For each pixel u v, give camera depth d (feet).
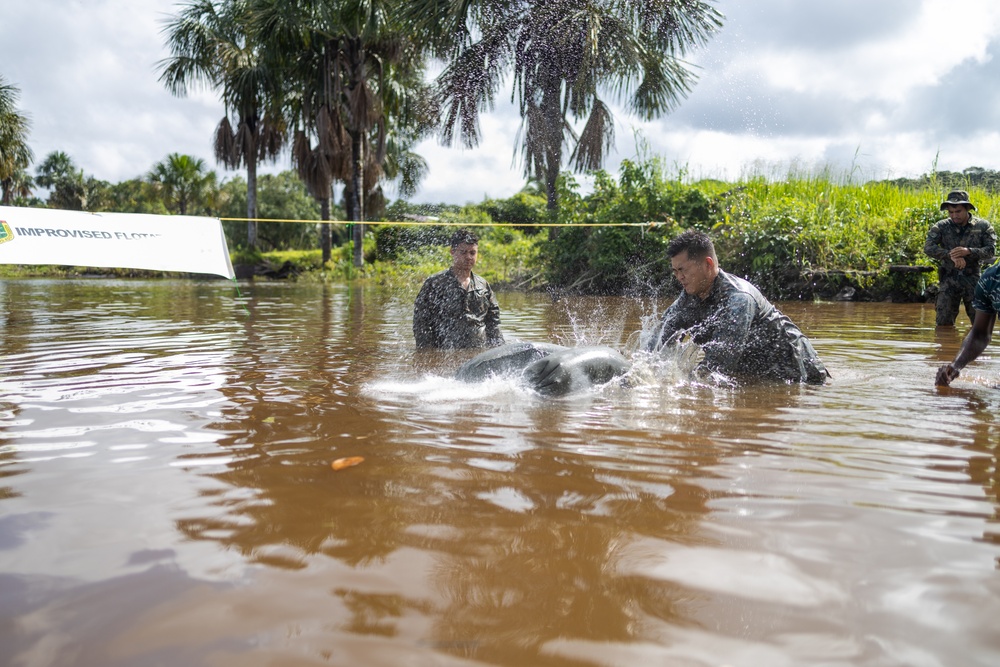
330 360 14.17
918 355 15.47
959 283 22.25
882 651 3.47
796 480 6.34
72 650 3.50
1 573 4.37
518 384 10.98
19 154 97.45
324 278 65.51
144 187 164.35
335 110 71.51
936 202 39.91
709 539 4.94
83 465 6.77
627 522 5.28
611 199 47.91
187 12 85.05
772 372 12.21
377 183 81.25
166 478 6.37
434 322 16.53
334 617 3.85
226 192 159.33
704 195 43.93
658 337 13.37
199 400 10.00
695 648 3.52
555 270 47.24
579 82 48.83
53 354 14.64
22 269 77.92
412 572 4.41
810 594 4.09
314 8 62.08
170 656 3.45
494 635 3.66
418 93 68.90
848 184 45.27
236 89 81.41
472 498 5.84
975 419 9.00
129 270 73.97
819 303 34.88
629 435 8.06
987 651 3.46
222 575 4.36
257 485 6.17
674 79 50.98
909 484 6.23
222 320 23.12
